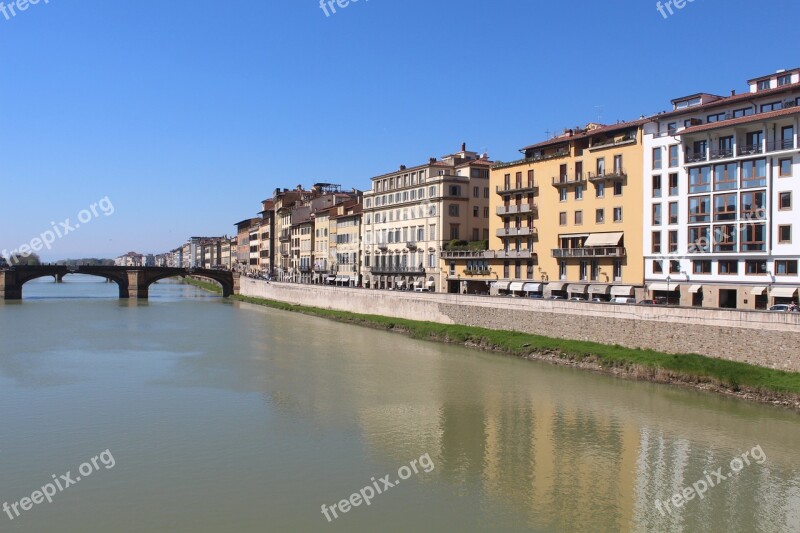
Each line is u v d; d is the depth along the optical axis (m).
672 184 70.06
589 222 80.31
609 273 77.44
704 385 48.88
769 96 62.12
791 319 46.81
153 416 41.78
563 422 40.28
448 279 103.81
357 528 26.00
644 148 73.00
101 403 45.16
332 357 65.12
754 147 62.22
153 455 34.25
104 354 67.00
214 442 36.41
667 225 70.50
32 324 95.44
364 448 35.50
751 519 26.92
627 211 75.31
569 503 28.38
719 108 66.31
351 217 136.12
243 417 41.56
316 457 34.00
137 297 160.00
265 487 30.03
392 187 119.88
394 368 58.56
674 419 40.81
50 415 41.94
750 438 36.88
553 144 87.44
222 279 175.88
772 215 60.78
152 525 26.22
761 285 61.81
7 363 61.12
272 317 111.25
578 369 57.56
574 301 65.38
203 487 30.02
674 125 70.62
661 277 71.25
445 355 66.25
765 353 48.44
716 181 65.50
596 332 62.69
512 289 90.81
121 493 29.31
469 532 25.75
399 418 41.31
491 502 28.48
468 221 107.94
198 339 79.69
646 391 48.47
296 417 41.56
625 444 35.94
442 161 118.94
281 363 61.38
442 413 42.47
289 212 176.00
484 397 46.84
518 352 65.88
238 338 80.81
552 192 85.75
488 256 94.69
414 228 112.88
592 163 79.88
